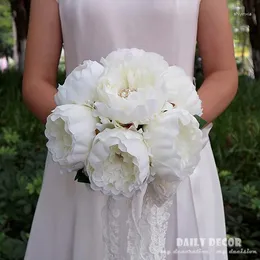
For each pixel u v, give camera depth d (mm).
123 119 1348
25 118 4766
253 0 6828
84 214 1865
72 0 1756
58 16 1804
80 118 1368
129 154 1315
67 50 1824
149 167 1368
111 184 1355
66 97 1426
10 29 9086
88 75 1424
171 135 1339
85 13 1741
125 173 1347
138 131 1355
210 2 1795
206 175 1912
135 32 1743
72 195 1881
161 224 1589
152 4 1722
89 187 1562
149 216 1565
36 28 1804
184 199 1880
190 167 1401
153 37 1747
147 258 1575
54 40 1806
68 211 1895
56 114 1383
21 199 3072
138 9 1725
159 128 1346
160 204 1544
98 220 1854
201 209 1902
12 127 4492
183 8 1742
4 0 8539
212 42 1786
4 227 3082
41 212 1937
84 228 1871
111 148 1329
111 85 1392
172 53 1768
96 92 1401
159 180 1449
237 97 5480
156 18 1730
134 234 1575
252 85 6199
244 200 3270
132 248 1579
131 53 1458
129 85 1403
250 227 3250
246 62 7824
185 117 1356
